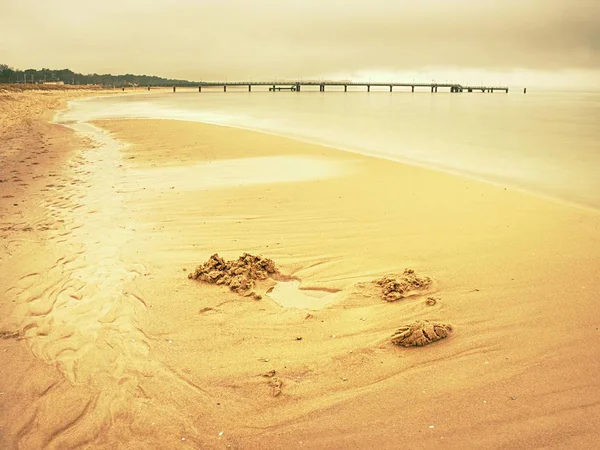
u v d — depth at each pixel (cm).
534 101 10431
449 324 543
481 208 1010
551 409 409
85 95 10275
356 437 385
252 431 396
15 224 897
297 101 9175
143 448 379
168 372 471
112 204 1034
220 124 3238
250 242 809
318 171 1411
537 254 748
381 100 10775
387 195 1113
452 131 2834
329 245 794
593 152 1945
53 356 496
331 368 474
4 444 383
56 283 655
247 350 506
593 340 508
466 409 412
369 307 590
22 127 2562
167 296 618
